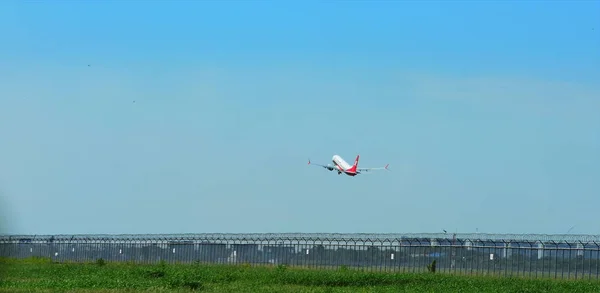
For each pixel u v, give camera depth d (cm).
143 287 16888
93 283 17625
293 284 19038
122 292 15512
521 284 19138
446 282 19675
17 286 16650
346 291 16888
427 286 18550
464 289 17912
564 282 19962
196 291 16238
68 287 16650
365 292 16738
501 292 17375
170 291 15912
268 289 16862
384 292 16800
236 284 18388
